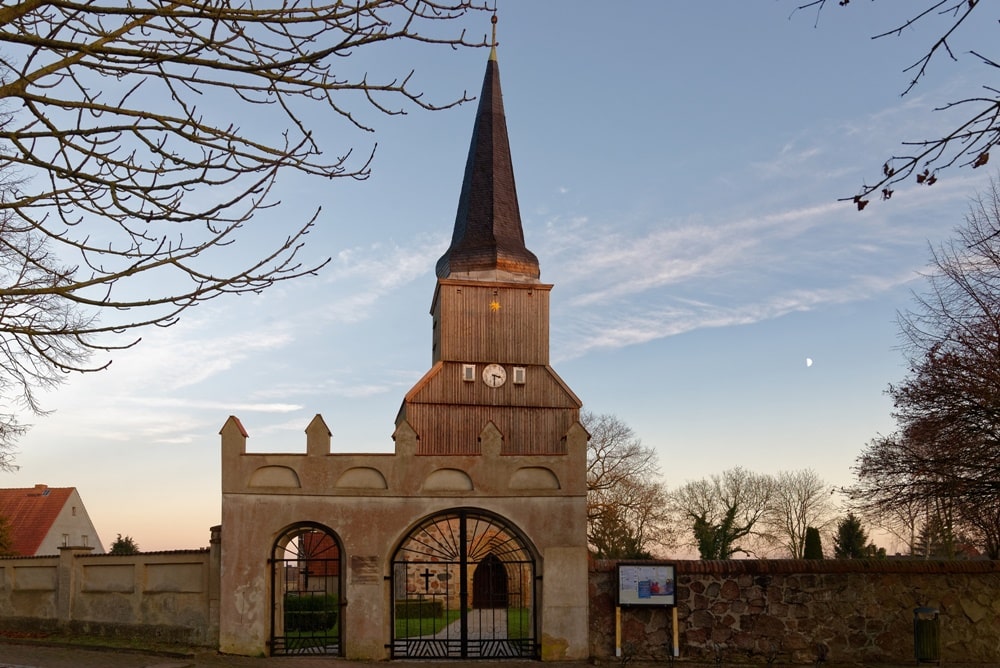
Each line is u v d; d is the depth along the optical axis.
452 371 48.19
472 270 51.75
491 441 22.45
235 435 22.08
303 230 8.07
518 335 49.31
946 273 25.09
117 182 7.40
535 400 48.59
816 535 43.84
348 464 22.16
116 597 22.84
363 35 7.36
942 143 6.52
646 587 21.64
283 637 21.70
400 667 20.52
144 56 7.08
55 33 7.28
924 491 25.08
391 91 7.81
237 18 7.05
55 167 7.22
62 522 68.56
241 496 21.84
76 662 19.23
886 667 21.28
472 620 35.78
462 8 7.68
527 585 32.34
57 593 23.61
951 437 24.25
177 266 7.86
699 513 75.69
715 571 22.20
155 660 19.86
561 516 22.17
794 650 21.91
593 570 22.16
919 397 24.97
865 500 26.81
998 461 23.44
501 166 55.12
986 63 6.13
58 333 7.81
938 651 21.44
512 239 52.97
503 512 22.11
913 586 22.33
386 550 21.81
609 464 62.00
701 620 21.98
